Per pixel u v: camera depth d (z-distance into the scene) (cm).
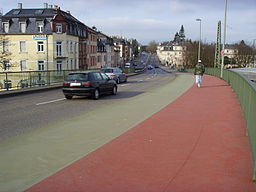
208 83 2323
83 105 1214
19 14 4572
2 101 1381
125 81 2866
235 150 542
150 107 1088
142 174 430
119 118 876
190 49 9400
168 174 428
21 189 386
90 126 770
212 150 543
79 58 5366
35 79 2180
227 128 723
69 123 818
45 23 4403
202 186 384
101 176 425
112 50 9656
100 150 551
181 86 2064
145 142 602
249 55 9438
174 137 640
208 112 957
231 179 406
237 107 1060
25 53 4419
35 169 459
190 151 538
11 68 4434
